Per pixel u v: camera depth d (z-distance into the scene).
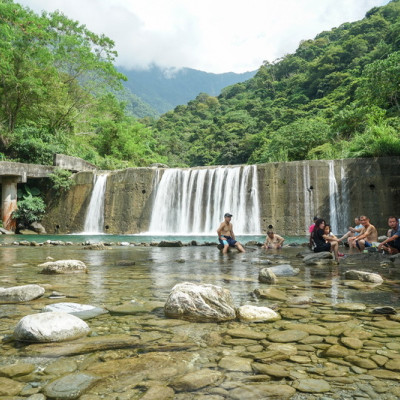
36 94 30.59
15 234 24.92
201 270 6.16
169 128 139.50
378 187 20.34
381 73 31.69
